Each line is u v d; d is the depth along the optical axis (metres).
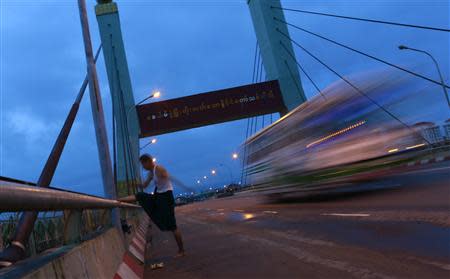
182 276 6.79
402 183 17.50
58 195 2.96
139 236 13.09
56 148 6.43
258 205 27.16
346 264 5.89
